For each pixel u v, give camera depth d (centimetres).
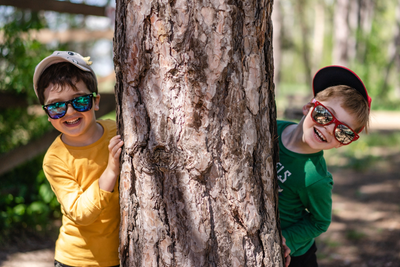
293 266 211
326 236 452
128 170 147
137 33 137
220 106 137
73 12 454
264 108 149
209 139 137
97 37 579
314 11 3556
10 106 421
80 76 171
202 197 139
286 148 191
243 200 141
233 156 139
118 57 145
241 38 138
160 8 132
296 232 192
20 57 427
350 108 170
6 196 432
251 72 141
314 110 174
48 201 445
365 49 2161
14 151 412
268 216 151
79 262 179
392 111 1852
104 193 156
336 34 1988
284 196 192
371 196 585
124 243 151
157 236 142
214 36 133
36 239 410
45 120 459
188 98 135
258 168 147
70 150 178
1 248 384
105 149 182
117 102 152
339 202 569
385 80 2155
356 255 398
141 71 139
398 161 816
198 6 131
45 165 176
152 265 143
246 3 136
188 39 132
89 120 175
